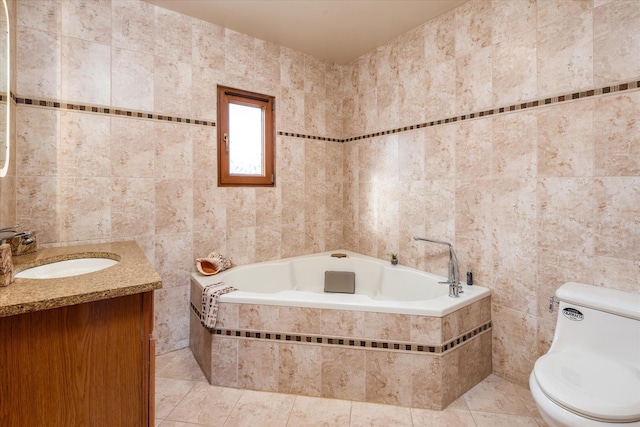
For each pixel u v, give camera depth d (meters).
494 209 2.02
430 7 2.17
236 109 2.60
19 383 0.93
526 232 1.87
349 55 2.92
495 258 2.02
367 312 1.78
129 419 1.09
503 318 1.99
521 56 1.87
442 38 2.26
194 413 1.67
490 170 2.03
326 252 3.07
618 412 1.04
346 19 2.33
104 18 2.01
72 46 1.92
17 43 1.76
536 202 1.83
